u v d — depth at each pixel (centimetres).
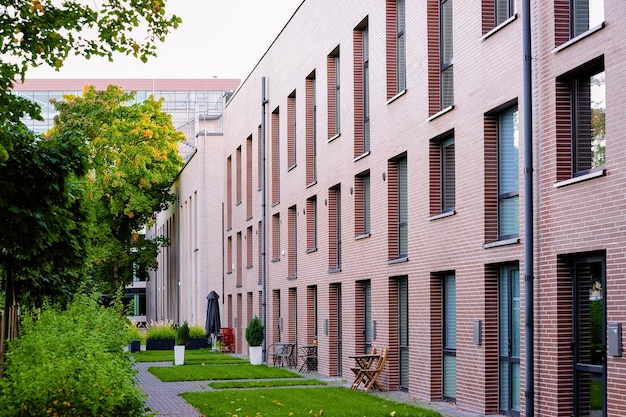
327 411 1791
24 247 1305
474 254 1770
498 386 1722
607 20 1320
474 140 1773
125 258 6275
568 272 1452
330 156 2816
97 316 1786
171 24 1270
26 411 1044
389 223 2286
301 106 3195
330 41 2816
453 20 1875
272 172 3688
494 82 1684
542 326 1490
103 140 5062
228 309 4725
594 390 1391
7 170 1258
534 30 1520
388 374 2267
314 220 3127
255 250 3988
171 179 6556
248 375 2819
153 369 3158
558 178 1452
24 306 2033
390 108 2270
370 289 2506
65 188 1318
